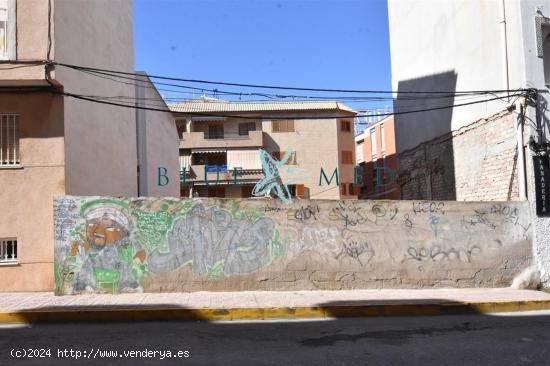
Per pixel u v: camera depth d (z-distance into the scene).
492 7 12.96
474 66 13.88
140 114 17.67
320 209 10.84
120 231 10.15
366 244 10.95
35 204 10.45
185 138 40.78
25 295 9.88
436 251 11.18
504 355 6.19
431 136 16.36
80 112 11.62
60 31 10.55
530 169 11.58
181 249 10.32
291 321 8.45
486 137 13.22
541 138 11.63
